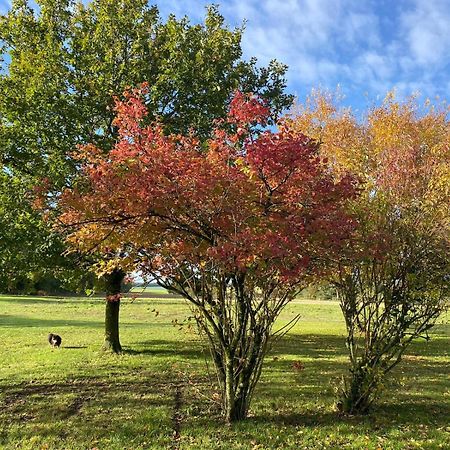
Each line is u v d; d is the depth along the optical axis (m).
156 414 6.69
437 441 5.69
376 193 6.85
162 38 12.23
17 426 6.27
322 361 11.72
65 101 10.70
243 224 5.46
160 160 5.41
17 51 11.45
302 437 5.77
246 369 6.34
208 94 11.79
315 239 5.41
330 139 13.48
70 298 39.62
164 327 20.03
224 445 5.50
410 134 13.52
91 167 5.79
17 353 12.62
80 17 12.02
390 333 6.73
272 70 13.48
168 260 5.97
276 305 6.31
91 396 7.88
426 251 6.55
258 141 5.30
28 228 9.86
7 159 10.54
